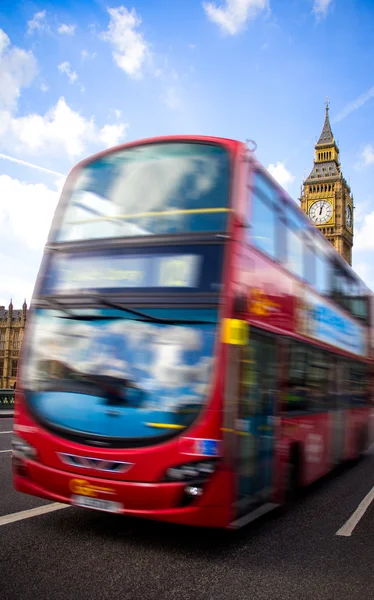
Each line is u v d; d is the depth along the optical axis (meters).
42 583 5.07
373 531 7.55
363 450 14.87
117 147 7.50
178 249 6.51
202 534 7.02
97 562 5.74
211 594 5.11
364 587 5.44
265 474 7.21
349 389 12.95
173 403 5.98
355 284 14.26
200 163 6.95
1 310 140.12
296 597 5.14
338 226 135.75
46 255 7.19
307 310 9.40
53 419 6.34
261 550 6.52
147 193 6.98
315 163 141.88
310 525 7.81
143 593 5.01
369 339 16.09
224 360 6.02
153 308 6.35
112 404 6.14
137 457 5.89
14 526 6.86
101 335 6.45
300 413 8.73
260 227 7.30
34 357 6.67
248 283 6.64
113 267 6.72
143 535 6.81
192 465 5.80
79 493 6.07
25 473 6.44
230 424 6.03
